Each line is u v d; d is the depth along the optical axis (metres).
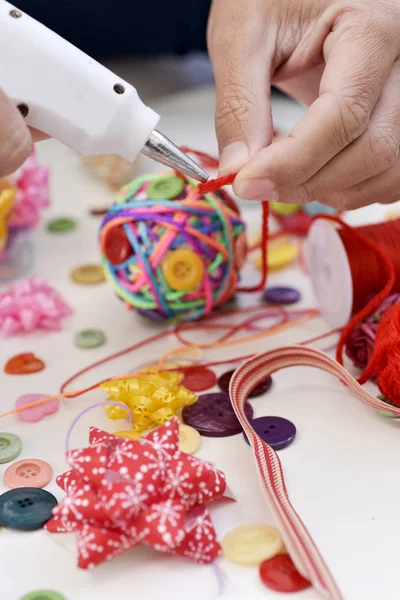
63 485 0.54
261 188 0.61
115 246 0.78
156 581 0.50
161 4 1.53
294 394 0.69
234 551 0.51
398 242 0.77
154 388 0.65
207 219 0.76
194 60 1.59
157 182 0.79
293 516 0.52
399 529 0.53
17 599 0.49
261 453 0.57
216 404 0.67
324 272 0.80
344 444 0.62
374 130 0.63
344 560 0.51
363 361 0.71
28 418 0.66
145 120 0.62
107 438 0.55
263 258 0.83
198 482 0.52
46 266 0.95
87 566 0.49
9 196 0.87
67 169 1.22
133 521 0.50
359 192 0.69
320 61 0.70
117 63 1.56
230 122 0.65
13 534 0.54
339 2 0.65
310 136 0.60
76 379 0.73
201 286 0.78
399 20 0.63
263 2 0.68
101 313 0.85
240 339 0.79
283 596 0.48
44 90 0.60
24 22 0.59
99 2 1.50
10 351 0.78
